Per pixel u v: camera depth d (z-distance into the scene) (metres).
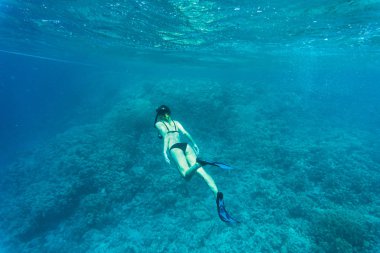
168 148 4.61
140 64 47.25
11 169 19.97
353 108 31.88
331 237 10.38
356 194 13.69
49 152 20.33
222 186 15.15
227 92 27.30
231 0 10.85
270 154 17.58
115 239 12.54
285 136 21.22
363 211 12.46
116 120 21.84
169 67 51.16
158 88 27.33
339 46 23.59
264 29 16.34
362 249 10.01
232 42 21.11
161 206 13.75
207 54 28.86
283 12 12.59
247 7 11.82
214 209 13.30
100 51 31.47
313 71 69.31
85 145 18.81
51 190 14.96
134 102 22.95
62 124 36.25
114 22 15.86
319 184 14.77
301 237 11.06
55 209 13.91
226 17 13.54
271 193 13.94
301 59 35.19
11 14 15.52
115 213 13.99
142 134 20.55
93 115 33.88
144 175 16.28
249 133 20.11
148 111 21.89
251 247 11.03
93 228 13.24
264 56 31.03
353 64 44.56
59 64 66.75
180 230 12.30
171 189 14.47
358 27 15.84
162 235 12.23
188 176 3.95
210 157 17.52
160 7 12.27
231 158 17.62
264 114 24.48
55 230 13.64
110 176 15.66
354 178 14.68
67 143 20.14
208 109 23.25
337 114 29.42
